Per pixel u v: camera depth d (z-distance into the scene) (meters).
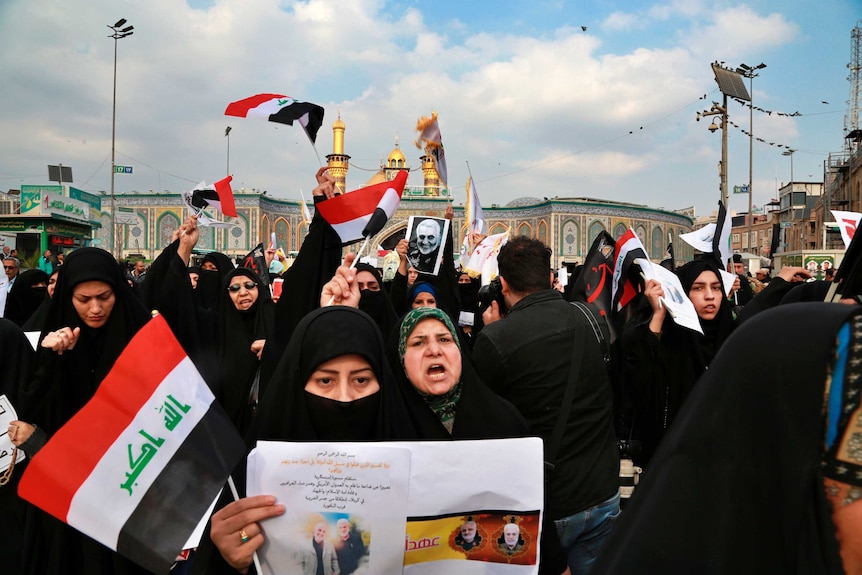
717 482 0.79
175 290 3.68
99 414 1.54
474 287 6.34
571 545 2.29
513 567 1.52
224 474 1.55
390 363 2.08
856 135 29.45
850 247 1.87
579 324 2.44
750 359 0.79
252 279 3.92
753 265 20.50
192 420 1.59
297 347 1.75
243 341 3.79
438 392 1.86
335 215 3.11
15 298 5.36
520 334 2.38
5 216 23.81
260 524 1.46
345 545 1.45
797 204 47.69
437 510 1.50
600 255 3.46
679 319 2.72
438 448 1.52
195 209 5.69
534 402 2.32
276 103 3.25
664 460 0.86
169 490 1.52
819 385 0.73
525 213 38.81
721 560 0.76
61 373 2.46
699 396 0.85
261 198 35.66
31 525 2.33
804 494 0.73
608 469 2.33
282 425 1.71
